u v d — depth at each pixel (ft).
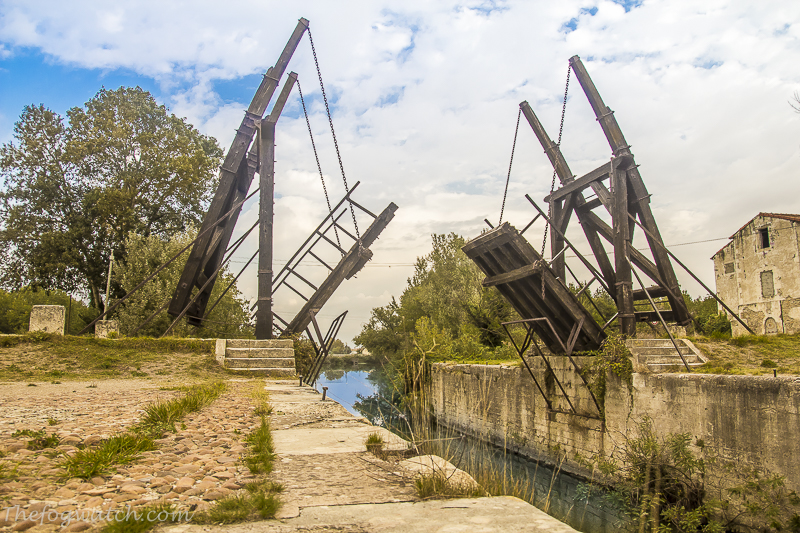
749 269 107.65
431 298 142.20
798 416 33.42
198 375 48.78
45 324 54.08
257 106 66.80
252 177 71.41
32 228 126.11
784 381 34.47
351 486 12.07
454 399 87.30
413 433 16.51
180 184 129.49
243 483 11.80
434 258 161.58
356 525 9.18
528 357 68.08
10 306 192.54
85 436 16.16
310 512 9.92
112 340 54.29
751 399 36.60
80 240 128.77
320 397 33.65
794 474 33.37
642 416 46.83
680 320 61.05
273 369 53.98
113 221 127.95
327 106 68.18
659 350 49.70
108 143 127.03
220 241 73.61
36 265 123.85
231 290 120.88
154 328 111.55
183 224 139.13
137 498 10.03
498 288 61.87
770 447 35.06
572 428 57.72
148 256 119.55
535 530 8.95
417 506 10.55
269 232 61.00
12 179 127.95
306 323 69.62
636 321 62.49
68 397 29.01
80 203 130.93
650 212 59.62
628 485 44.68
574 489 50.72
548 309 60.03
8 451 13.41
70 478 11.16
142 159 130.41
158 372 48.55
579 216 67.56
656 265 60.29
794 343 50.67
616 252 57.72
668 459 41.19
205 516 9.18
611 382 51.60
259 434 17.56
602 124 61.00
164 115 143.23
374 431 20.39
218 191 66.95
